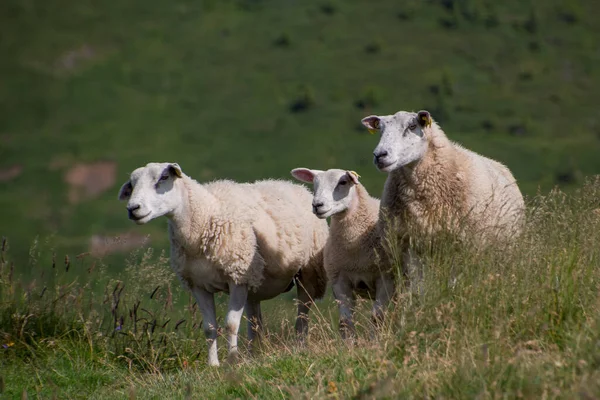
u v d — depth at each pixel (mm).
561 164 109562
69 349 12281
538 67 149375
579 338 7883
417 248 11836
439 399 7148
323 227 14273
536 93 139250
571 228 9969
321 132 128500
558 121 129250
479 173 12016
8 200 113000
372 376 8352
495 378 7445
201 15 176250
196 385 10094
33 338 12539
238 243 12336
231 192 12820
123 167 122062
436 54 154875
